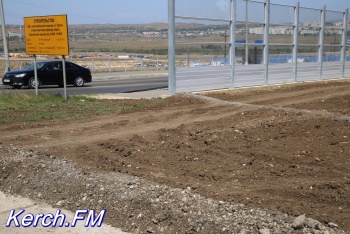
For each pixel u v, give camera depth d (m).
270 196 5.48
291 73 21.52
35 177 6.43
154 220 4.91
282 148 7.86
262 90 18.05
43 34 14.40
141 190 5.57
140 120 10.84
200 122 10.43
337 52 24.89
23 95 14.61
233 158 7.26
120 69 42.53
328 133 9.09
